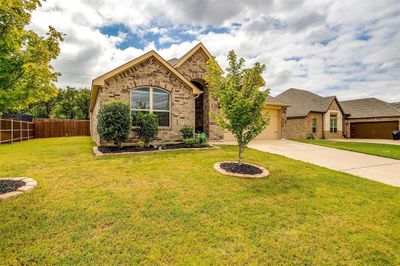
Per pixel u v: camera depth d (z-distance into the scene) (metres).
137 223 3.47
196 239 3.11
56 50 5.41
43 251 2.72
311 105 25.44
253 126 6.96
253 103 6.70
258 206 4.32
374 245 3.17
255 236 3.27
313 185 5.80
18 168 6.51
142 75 11.07
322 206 4.46
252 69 6.71
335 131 26.84
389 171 7.77
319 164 8.48
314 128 24.52
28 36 4.91
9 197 4.20
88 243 2.91
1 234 3.05
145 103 11.27
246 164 7.46
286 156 9.67
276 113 18.08
